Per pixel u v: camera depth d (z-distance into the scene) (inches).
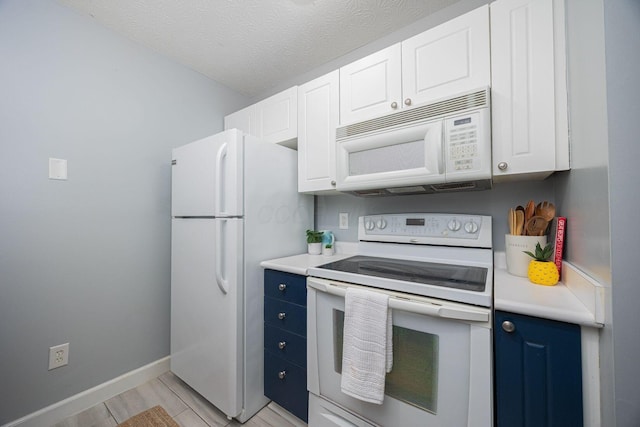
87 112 60.2
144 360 69.3
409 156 47.4
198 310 61.2
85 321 59.5
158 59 73.6
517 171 39.5
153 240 71.6
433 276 42.6
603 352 25.6
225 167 56.1
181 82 79.0
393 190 55.1
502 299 31.6
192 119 81.7
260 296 59.1
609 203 24.2
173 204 69.6
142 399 61.9
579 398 27.3
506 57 40.2
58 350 55.6
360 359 38.3
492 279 41.2
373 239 64.5
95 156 61.4
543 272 38.2
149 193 71.0
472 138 41.0
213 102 87.9
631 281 23.6
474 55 42.6
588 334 27.1
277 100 72.9
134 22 62.1
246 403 55.0
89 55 60.6
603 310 25.5
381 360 37.1
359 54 73.1
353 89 56.7
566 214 39.4
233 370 53.2
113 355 63.7
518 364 30.2
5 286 49.8
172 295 69.2
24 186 51.9
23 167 51.8
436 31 46.3
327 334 46.4
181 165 67.0
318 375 47.6
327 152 61.4
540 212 44.5
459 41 43.9
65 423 54.2
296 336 53.0
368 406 41.5
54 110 55.5
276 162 64.6
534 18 38.4
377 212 69.1
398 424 38.6
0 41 49.3
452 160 42.7
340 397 44.8
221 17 60.9
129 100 67.4
